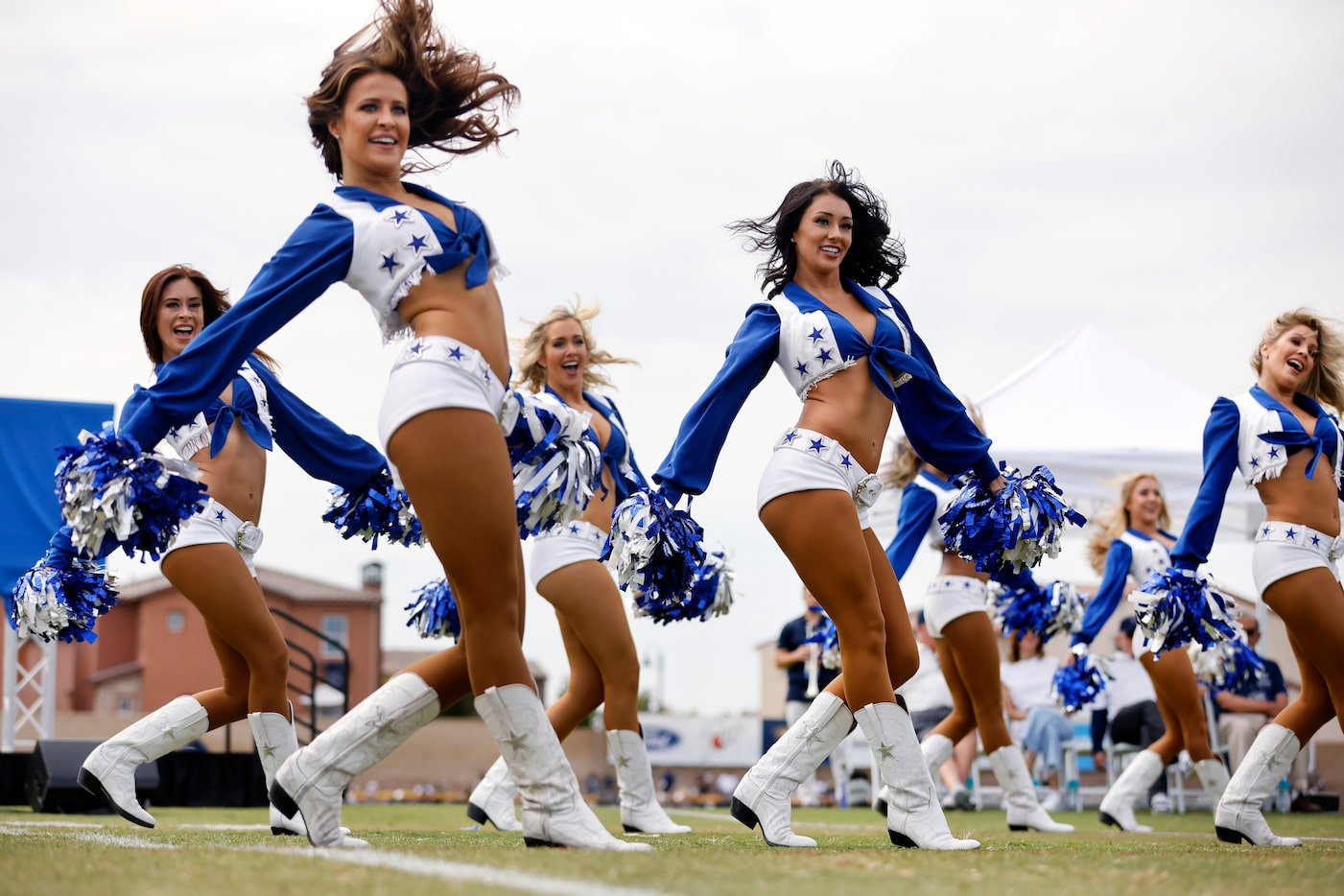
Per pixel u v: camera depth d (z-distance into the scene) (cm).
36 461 989
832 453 425
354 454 497
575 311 669
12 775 899
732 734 2111
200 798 930
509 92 406
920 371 450
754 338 435
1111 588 741
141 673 4900
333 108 378
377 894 238
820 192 458
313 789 364
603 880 262
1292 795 1118
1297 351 545
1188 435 1097
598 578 596
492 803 614
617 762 602
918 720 1120
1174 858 355
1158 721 1061
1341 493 547
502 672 347
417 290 356
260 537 497
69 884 255
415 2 389
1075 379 1152
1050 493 469
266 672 484
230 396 486
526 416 395
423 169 411
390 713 369
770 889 251
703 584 579
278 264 354
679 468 418
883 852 373
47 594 425
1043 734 1130
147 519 349
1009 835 644
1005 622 739
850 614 422
